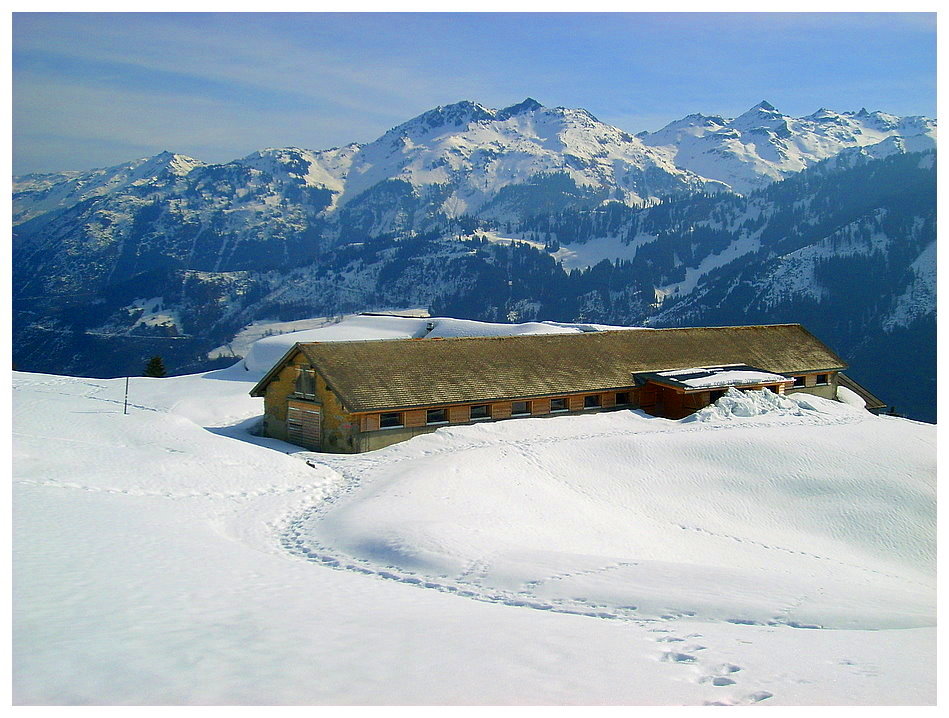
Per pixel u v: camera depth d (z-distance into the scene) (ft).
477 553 65.21
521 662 34.65
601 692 31.12
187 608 42.78
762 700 30.71
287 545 71.97
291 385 127.13
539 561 62.64
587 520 84.94
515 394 126.82
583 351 145.28
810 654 37.88
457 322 287.28
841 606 51.96
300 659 33.81
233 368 245.04
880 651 38.93
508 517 81.30
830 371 163.12
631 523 86.63
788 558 80.59
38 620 38.17
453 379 126.11
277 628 39.06
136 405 147.84
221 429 137.08
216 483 92.27
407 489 87.51
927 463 103.19
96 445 98.94
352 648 35.83
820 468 102.32
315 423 121.80
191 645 35.12
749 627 46.26
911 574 80.43
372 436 115.75
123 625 38.06
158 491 87.35
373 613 44.52
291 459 105.09
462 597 53.72
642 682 32.48
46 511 69.67
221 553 61.98
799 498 96.53
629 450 107.55
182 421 114.73
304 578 55.47
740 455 106.22
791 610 50.19
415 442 113.70
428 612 45.75
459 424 123.24
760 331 168.76
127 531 65.41
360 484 95.45
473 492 88.94
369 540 69.15
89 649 33.68
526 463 102.06
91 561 53.36
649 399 142.00
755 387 141.49
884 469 101.50
